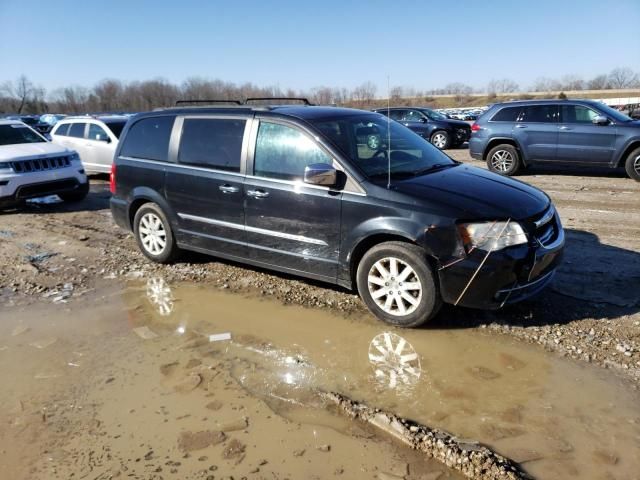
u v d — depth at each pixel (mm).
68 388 3396
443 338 3873
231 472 2613
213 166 5012
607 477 2500
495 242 3637
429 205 3787
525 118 10867
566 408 3018
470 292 3717
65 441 2879
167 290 5039
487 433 2834
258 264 4879
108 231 7383
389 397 3195
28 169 8594
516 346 3707
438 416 2996
